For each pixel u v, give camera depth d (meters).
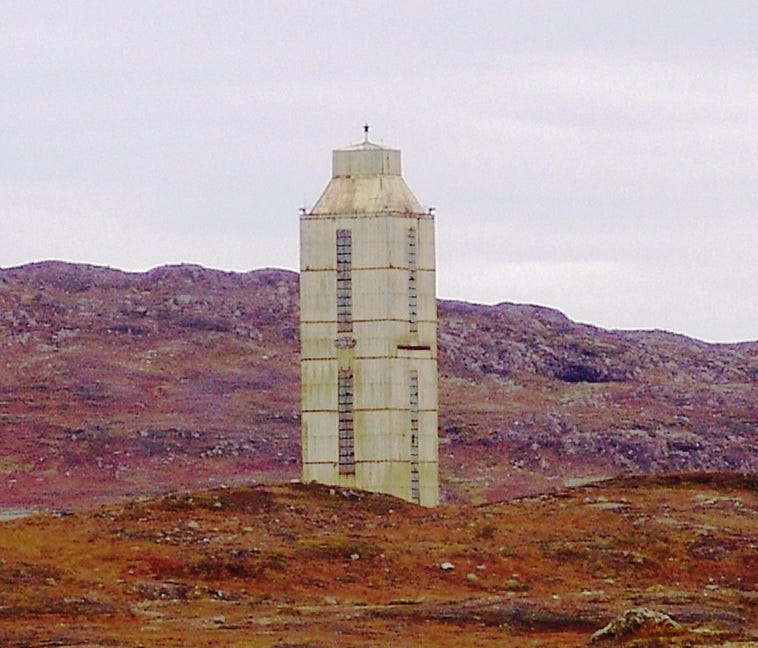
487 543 170.12
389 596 160.00
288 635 143.00
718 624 146.88
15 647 137.62
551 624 149.38
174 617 149.88
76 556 161.75
